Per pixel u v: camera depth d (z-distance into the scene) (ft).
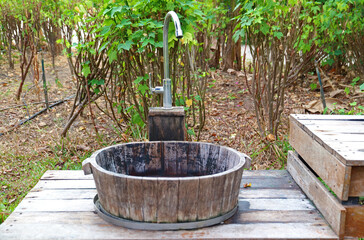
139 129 11.49
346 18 13.23
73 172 7.97
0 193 8.86
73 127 12.90
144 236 5.14
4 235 5.22
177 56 10.14
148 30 9.07
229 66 19.38
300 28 10.43
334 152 5.44
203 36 13.96
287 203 6.40
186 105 10.57
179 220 5.29
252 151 10.76
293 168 7.65
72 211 6.01
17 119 13.70
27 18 15.38
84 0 10.84
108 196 5.47
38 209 6.09
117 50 9.83
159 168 6.72
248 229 5.40
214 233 5.25
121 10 8.68
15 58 23.52
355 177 5.13
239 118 13.38
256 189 7.08
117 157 6.42
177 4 8.84
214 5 15.83
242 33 9.62
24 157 10.81
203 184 5.11
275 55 10.46
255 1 9.48
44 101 15.51
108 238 5.10
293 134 7.77
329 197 5.62
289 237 5.21
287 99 15.24
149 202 5.17
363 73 15.37
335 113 13.23
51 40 17.75
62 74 19.88
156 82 10.05
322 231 5.40
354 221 5.23
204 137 11.96
